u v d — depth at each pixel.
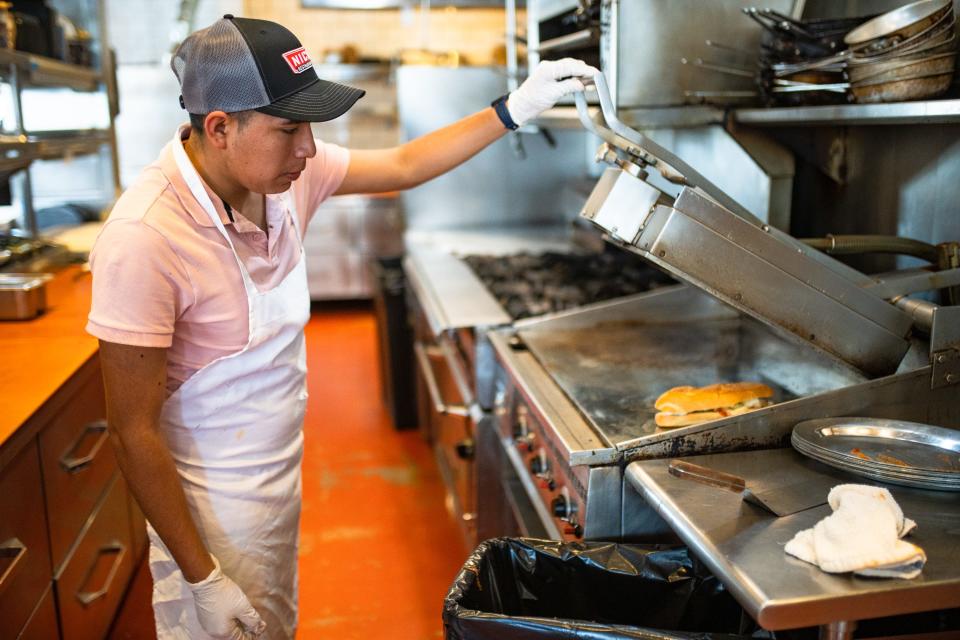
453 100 4.06
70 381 1.90
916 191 1.83
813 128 2.04
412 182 1.72
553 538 1.71
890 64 1.50
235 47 1.17
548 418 1.61
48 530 1.80
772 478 1.34
